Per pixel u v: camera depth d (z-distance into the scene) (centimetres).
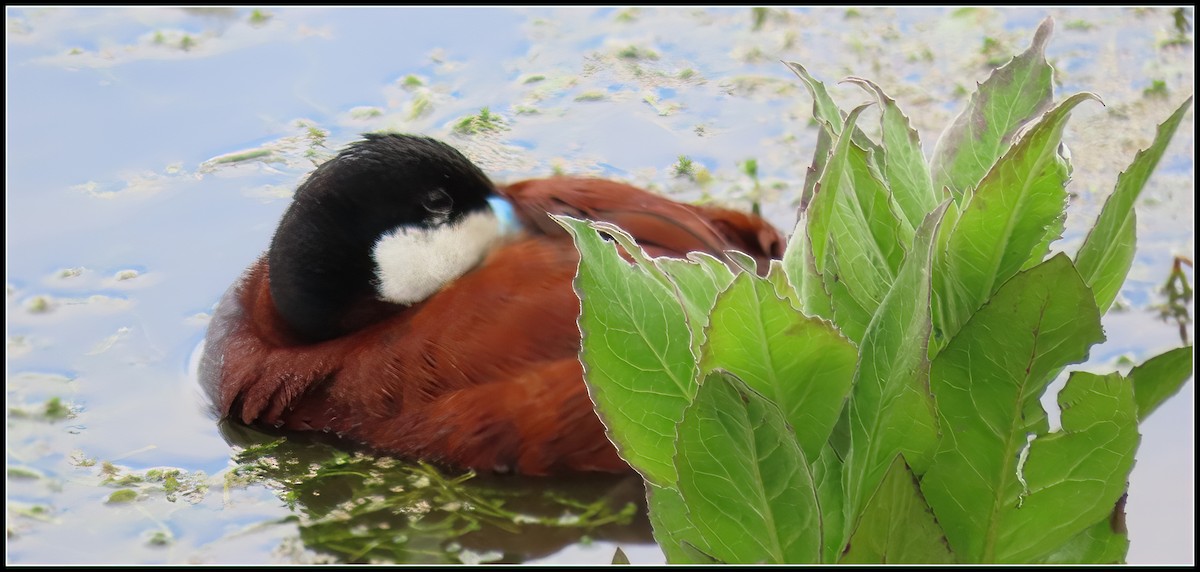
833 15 1402
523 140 1204
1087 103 1187
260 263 969
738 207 1084
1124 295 944
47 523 762
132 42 1352
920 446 421
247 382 860
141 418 870
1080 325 404
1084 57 1272
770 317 401
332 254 861
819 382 416
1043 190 426
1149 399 478
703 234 829
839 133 468
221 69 1312
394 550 737
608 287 438
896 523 411
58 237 1062
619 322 439
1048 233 460
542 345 778
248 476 811
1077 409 419
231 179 1145
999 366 416
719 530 436
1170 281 953
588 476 781
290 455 834
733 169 1148
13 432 847
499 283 807
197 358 931
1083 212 1034
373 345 827
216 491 796
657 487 470
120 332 956
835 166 427
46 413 867
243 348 885
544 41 1381
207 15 1408
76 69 1298
